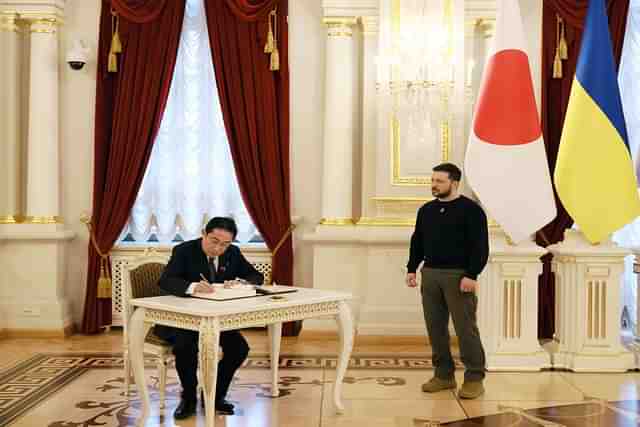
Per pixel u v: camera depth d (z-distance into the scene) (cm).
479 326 640
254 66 788
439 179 540
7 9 778
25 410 507
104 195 791
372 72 765
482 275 636
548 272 772
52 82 788
